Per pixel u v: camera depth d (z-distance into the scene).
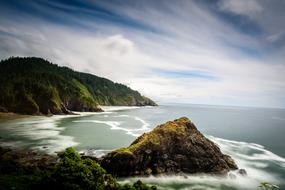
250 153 53.31
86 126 85.94
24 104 122.62
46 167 34.31
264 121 146.00
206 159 38.31
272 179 36.47
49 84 154.62
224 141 67.62
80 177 21.03
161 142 38.41
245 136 78.69
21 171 28.11
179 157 38.09
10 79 139.62
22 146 50.38
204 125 108.81
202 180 35.00
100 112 163.62
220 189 31.98
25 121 94.38
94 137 64.00
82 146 52.66
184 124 43.69
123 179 33.66
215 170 37.41
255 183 34.69
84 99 164.12
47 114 124.88
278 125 120.50
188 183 33.59
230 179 35.72
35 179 24.19
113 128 83.06
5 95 123.69
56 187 20.81
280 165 43.91
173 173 36.19
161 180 34.22
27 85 134.12
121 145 55.03
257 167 42.44
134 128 85.12
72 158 24.95
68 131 72.75
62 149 48.75
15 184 22.22
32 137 60.75
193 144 39.72
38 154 43.88
